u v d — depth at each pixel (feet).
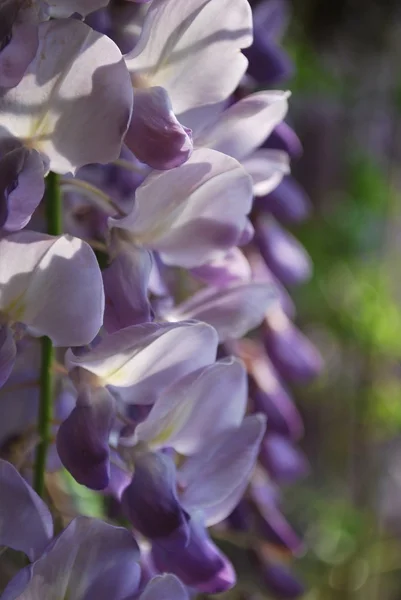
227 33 0.74
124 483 0.81
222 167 0.75
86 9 0.72
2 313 0.74
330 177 2.05
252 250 1.05
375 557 1.94
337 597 1.87
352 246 1.88
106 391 0.76
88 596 0.74
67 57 0.70
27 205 0.72
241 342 1.07
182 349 0.76
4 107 0.71
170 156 0.73
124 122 0.72
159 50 0.74
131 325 0.75
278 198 1.02
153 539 0.76
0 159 0.72
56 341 0.74
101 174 0.86
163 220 0.77
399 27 1.68
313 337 2.03
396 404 1.98
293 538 1.09
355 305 1.91
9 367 0.73
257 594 1.23
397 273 2.16
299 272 1.06
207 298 0.82
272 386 1.07
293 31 1.53
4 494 0.72
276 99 0.78
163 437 0.78
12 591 0.71
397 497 2.27
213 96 0.77
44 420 0.79
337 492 2.04
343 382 2.05
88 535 0.73
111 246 0.77
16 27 0.70
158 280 0.83
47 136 0.72
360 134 1.99
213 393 0.77
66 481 0.89
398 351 1.93
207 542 0.79
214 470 0.79
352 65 1.71
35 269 0.72
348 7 1.57
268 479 1.10
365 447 2.05
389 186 2.01
